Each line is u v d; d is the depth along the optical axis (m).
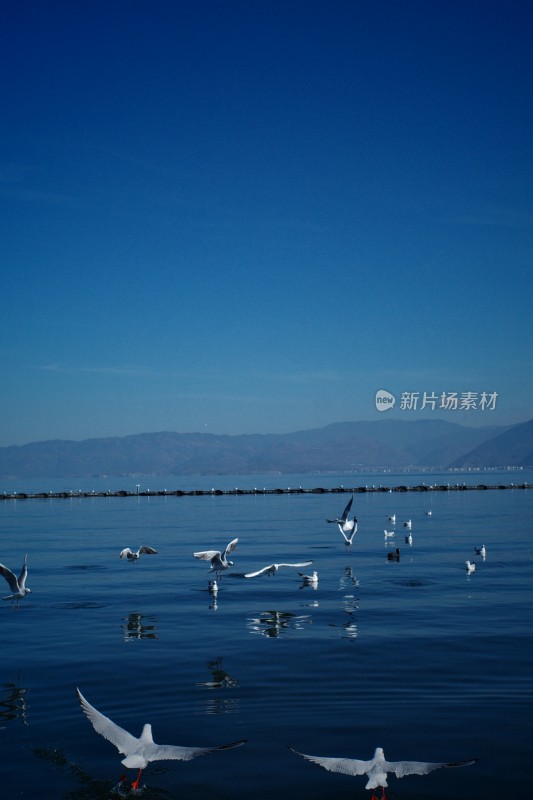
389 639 26.08
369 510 120.81
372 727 17.38
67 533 78.38
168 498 191.00
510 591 36.59
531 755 15.71
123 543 65.56
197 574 44.72
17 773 15.39
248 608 32.94
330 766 11.55
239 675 21.73
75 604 34.44
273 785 14.71
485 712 18.23
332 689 20.19
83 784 14.88
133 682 21.22
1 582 42.28
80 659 23.95
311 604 33.72
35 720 18.30
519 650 24.14
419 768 11.33
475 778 14.78
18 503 173.50
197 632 27.92
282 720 17.91
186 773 15.27
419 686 20.33
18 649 25.41
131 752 11.39
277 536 71.88
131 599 35.72
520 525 82.12
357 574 43.59
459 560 50.03
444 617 30.05
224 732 17.20
